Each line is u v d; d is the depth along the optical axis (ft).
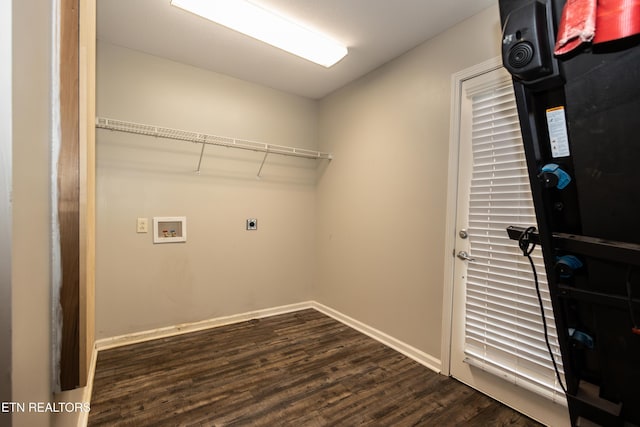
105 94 7.59
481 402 5.89
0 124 1.43
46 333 2.29
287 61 8.45
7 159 1.45
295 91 10.53
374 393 6.13
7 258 1.45
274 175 10.46
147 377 6.52
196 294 9.05
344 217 10.00
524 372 5.42
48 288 2.36
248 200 9.93
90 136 3.99
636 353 3.12
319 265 11.20
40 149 2.05
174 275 8.68
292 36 6.93
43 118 2.11
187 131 8.54
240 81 9.64
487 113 5.97
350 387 6.32
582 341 3.48
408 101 7.75
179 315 8.79
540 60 2.96
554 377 5.03
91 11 3.99
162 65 8.32
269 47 7.74
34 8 1.84
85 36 2.93
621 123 2.79
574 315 3.55
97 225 7.58
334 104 10.48
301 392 6.13
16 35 1.51
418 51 7.47
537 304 5.23
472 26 6.30
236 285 9.77
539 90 3.23
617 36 2.56
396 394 6.11
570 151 3.18
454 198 6.61
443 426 5.25
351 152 9.71
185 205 8.80
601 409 3.34
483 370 6.08
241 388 6.22
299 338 8.65
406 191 7.80
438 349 7.00
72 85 2.50
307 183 11.24
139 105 8.02
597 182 3.03
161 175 8.41
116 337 7.91
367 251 9.05
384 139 8.47
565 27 2.78
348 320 9.72
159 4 6.16
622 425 3.28
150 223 8.29
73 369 2.58
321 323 9.82
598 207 3.07
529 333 5.34
